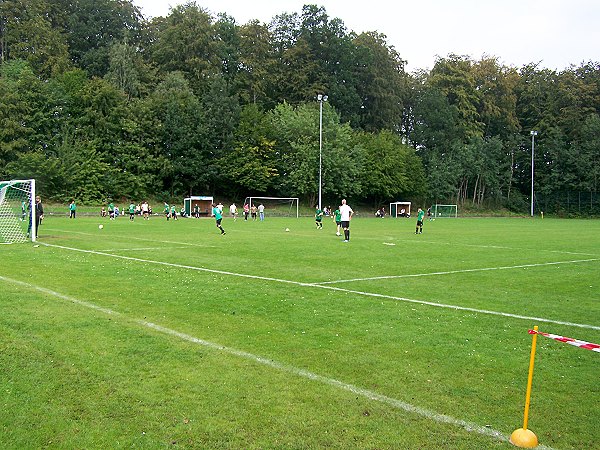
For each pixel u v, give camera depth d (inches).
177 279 520.1
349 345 303.7
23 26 2847.0
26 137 2497.5
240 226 1571.1
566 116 3799.2
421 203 3548.2
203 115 2807.6
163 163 2716.5
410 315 383.6
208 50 3245.6
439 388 240.5
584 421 210.2
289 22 3705.7
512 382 250.8
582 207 3614.7
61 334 305.0
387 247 932.6
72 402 216.1
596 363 282.0
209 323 348.8
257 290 470.9
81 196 2517.2
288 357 279.4
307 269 619.2
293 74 3454.7
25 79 2519.7
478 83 4047.7
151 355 274.2
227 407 213.9
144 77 3051.2
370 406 218.1
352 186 2950.3
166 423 199.6
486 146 3631.9
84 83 2743.6
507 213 3673.7
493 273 620.4
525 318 385.1
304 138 2869.1
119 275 534.9
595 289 524.1
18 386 229.5
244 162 2834.6
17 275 520.4
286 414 208.7
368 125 3703.3
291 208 2920.8
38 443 184.5
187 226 1518.2
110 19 3383.4
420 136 3678.6
